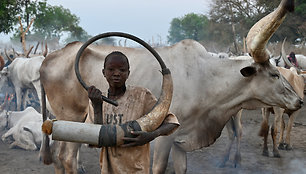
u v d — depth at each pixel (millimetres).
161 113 2061
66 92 4203
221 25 33156
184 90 3941
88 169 5199
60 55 4309
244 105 3994
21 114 7098
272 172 5070
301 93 6535
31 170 5039
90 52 4176
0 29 21078
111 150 2146
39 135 6188
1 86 10047
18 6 29312
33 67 9039
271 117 9992
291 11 3098
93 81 4086
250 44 3693
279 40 28703
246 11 31750
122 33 2154
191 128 4004
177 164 4031
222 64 4004
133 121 2000
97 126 1955
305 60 12766
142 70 4082
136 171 2143
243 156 6031
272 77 3762
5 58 16734
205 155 6074
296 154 6184
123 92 2232
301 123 9086
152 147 5477
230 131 5516
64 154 4062
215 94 3955
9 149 6301
